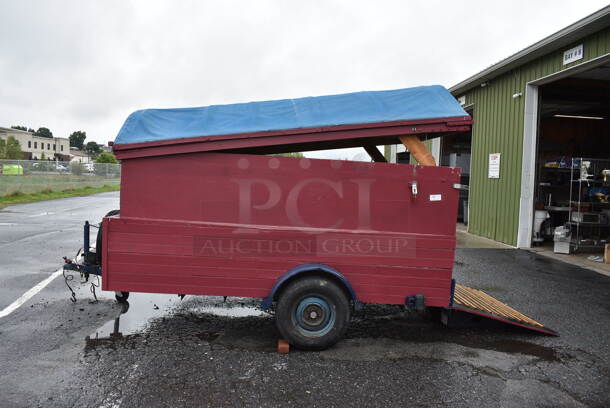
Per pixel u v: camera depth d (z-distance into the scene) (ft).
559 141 44.98
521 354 13.43
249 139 13.23
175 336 14.19
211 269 13.39
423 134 15.55
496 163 35.78
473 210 40.01
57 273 22.13
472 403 10.43
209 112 14.65
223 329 14.92
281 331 12.94
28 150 326.24
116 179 118.42
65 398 10.16
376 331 15.17
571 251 30.96
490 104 36.99
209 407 9.94
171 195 13.38
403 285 13.38
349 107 14.30
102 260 13.47
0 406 9.74
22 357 12.35
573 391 11.15
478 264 26.78
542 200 36.11
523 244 32.48
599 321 16.69
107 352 12.80
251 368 11.97
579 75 32.45
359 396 10.63
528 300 19.34
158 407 9.87
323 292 12.91
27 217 46.21
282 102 15.01
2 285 19.85
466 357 13.10
